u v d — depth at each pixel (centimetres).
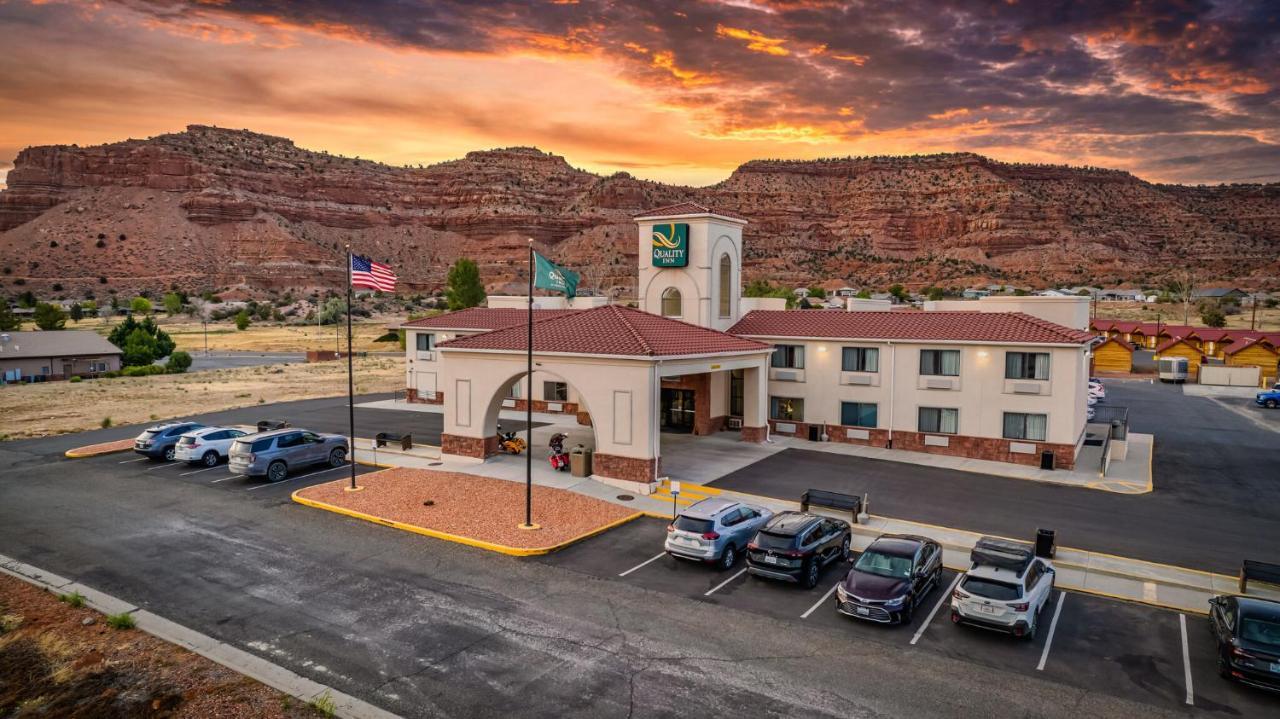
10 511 2438
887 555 1697
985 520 2353
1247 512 2455
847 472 2973
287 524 2300
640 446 2692
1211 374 5959
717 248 3950
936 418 3362
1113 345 6800
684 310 3962
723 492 2666
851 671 1381
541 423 4091
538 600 1712
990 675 1371
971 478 2898
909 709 1248
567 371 2864
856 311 3944
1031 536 2189
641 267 4088
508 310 4938
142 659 1431
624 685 1325
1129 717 1231
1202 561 1995
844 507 2319
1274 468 3077
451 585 1802
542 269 2531
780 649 1471
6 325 10931
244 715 1238
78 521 2323
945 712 1238
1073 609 1688
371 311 18688
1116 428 3784
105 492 2691
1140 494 2675
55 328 10625
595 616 1625
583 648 1470
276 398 5341
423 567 1925
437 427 4012
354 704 1265
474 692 1302
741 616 1633
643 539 2183
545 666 1396
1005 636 1541
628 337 2856
